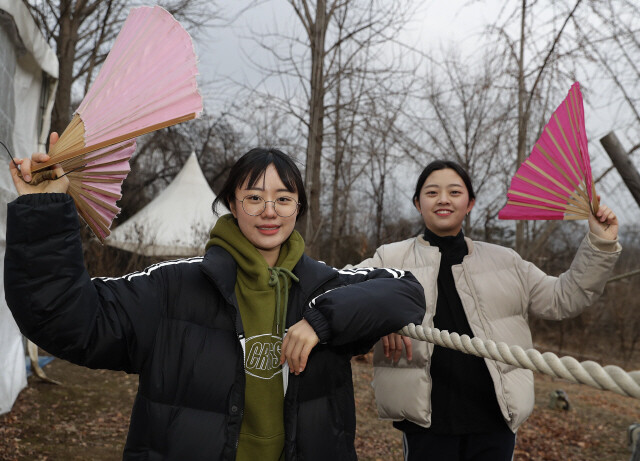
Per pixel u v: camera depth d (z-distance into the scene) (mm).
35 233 1294
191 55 1415
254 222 1648
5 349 4613
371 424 5746
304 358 1506
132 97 1393
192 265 1670
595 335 16344
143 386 1538
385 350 2354
